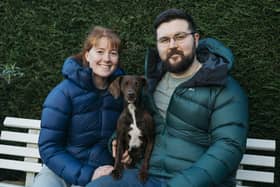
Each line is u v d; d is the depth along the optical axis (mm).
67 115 2916
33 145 3506
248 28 3350
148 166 2672
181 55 2664
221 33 3395
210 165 2447
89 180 2807
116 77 2945
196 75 2650
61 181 2939
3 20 3838
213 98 2607
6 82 3824
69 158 2875
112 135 2951
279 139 3326
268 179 3078
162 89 2812
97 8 3641
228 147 2486
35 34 3775
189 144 2650
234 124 2533
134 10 3568
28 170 3484
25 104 3822
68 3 3699
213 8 3396
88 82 2928
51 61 3750
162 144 2723
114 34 2934
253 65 3344
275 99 3320
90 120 2951
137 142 2766
